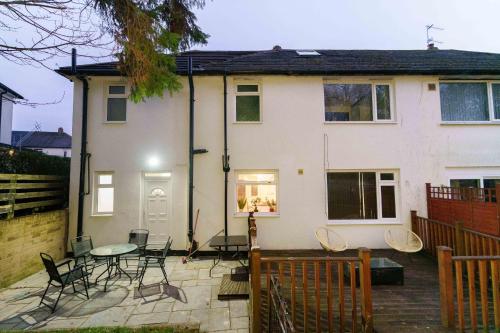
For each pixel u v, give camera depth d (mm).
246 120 9109
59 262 7828
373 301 4898
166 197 8805
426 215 8773
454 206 7414
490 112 9266
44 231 7348
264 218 8688
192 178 8641
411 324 4121
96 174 8773
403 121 9055
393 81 9211
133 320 4531
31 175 7281
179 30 5152
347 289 5453
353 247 8648
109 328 4090
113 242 8500
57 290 5801
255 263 3959
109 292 5660
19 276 6402
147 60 4180
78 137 8711
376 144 8977
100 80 8852
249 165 8812
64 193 8812
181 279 6402
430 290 5391
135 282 6215
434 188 8422
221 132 8883
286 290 5422
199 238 8578
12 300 5320
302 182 8820
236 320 4512
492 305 4750
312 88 9078
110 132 8766
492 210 6098
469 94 9422
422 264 7086
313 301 4957
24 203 6910
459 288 3947
